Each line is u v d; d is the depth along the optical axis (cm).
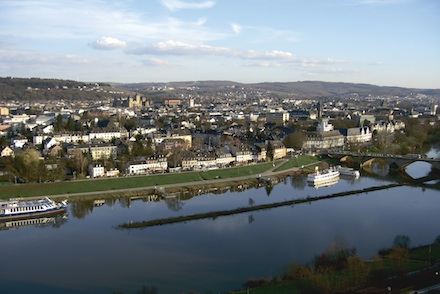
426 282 18900
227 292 19938
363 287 18525
